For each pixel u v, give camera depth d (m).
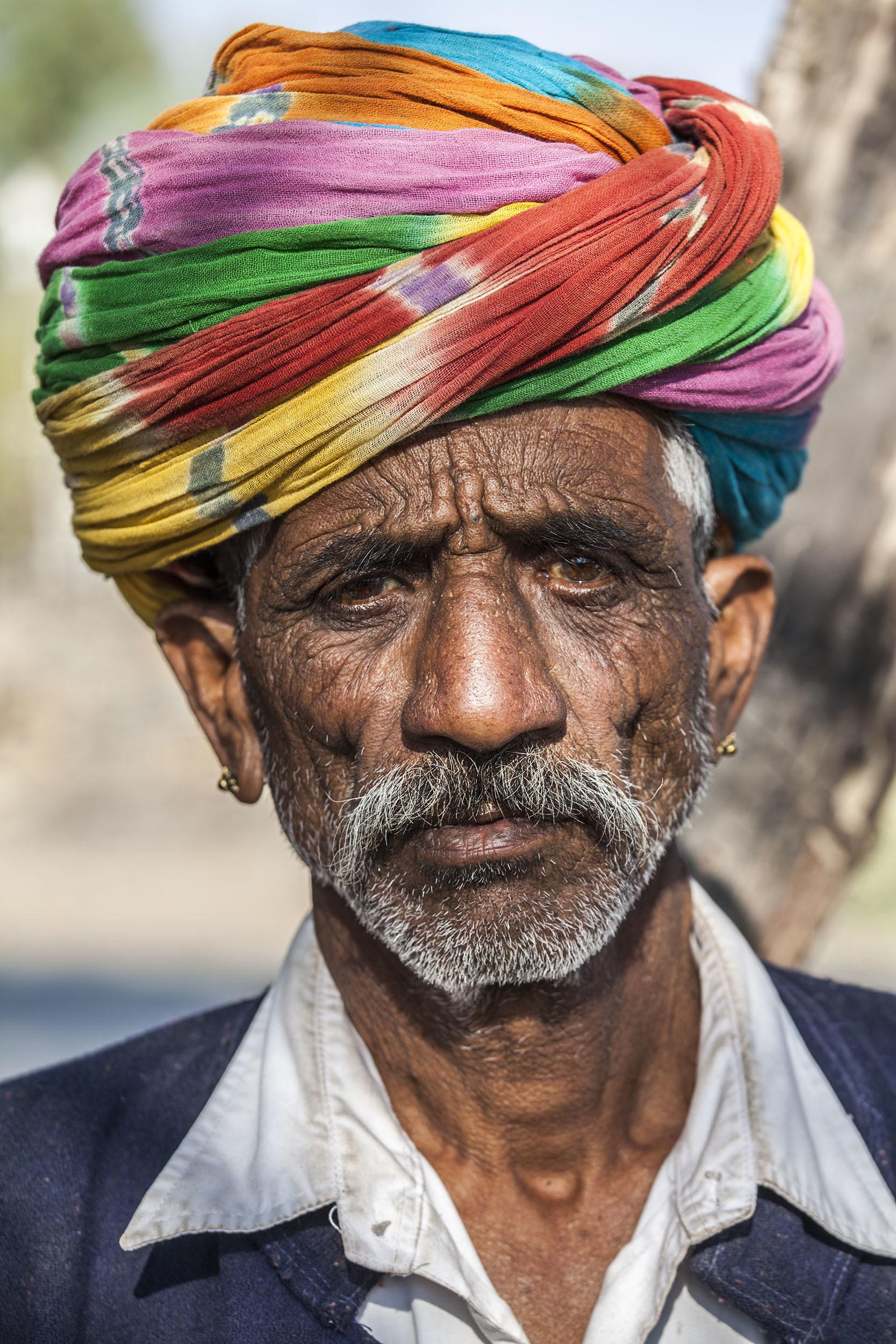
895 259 1.97
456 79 1.47
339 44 1.49
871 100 1.98
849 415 2.00
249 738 1.68
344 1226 1.48
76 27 17.31
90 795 15.47
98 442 1.55
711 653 1.70
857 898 10.78
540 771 1.43
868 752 2.06
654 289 1.43
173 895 12.91
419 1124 1.63
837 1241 1.51
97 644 18.61
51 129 18.22
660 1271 1.47
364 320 1.41
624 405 1.50
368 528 1.47
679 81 1.68
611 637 1.51
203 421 1.48
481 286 1.40
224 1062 1.73
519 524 1.45
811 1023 1.74
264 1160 1.54
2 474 20.81
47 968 10.18
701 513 1.62
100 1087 1.73
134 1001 9.06
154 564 1.61
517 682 1.41
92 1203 1.61
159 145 1.48
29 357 21.11
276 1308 1.48
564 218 1.41
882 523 2.00
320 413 1.43
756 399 1.55
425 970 1.47
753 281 1.51
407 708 1.44
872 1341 1.47
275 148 1.44
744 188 1.47
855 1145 1.58
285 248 1.43
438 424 1.45
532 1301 1.54
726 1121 1.54
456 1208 1.59
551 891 1.46
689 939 1.71
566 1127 1.59
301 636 1.54
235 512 1.52
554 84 1.50
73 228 1.54
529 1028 1.55
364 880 1.50
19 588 20.34
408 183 1.42
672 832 1.57
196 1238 1.54
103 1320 1.52
